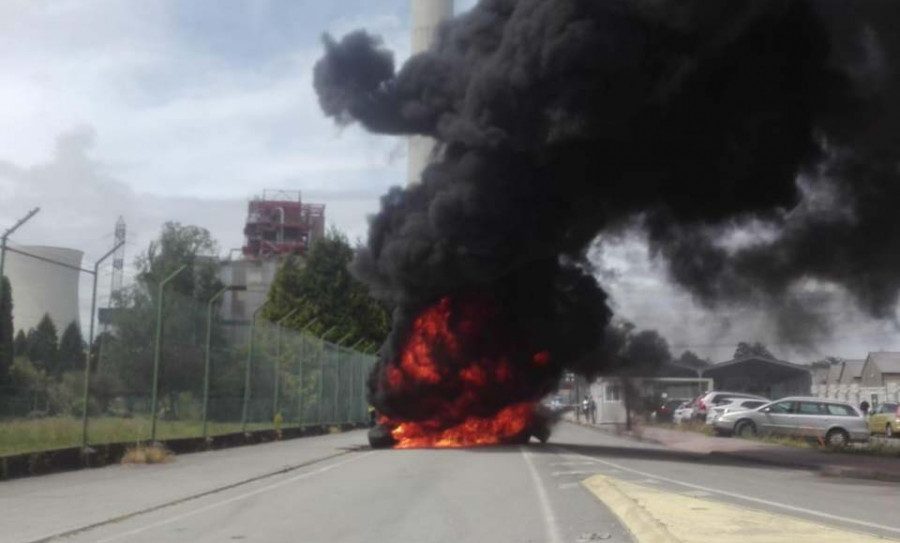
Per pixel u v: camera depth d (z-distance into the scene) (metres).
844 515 14.38
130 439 24.61
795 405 39.72
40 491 17.62
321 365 44.84
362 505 15.66
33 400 19.97
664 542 10.57
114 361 23.78
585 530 12.54
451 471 22.88
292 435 38.91
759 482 20.58
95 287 21.80
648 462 26.55
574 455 29.45
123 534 12.48
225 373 31.94
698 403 49.88
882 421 45.22
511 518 13.80
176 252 78.44
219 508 15.37
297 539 11.95
